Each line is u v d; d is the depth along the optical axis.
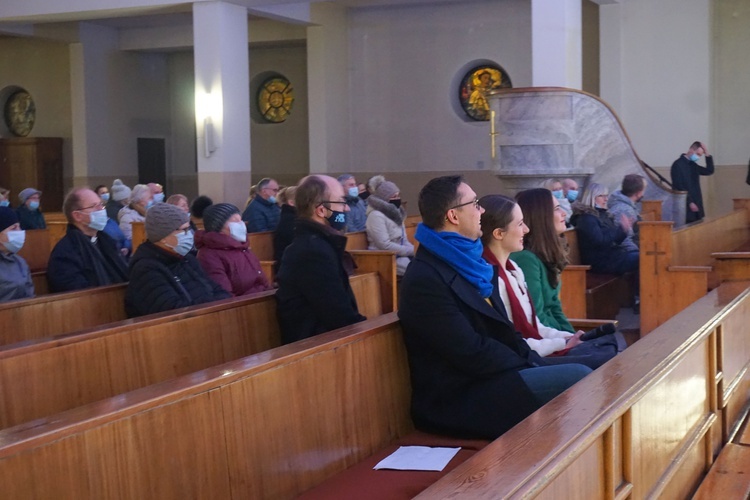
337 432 3.31
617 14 15.55
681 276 7.59
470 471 2.02
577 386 2.82
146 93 20.83
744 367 5.09
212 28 14.50
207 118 14.64
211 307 4.10
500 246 4.40
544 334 4.55
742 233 12.13
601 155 12.13
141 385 3.61
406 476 3.20
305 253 4.38
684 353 3.51
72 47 19.34
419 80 17.75
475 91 17.59
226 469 2.73
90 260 5.56
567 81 12.23
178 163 21.45
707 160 13.18
